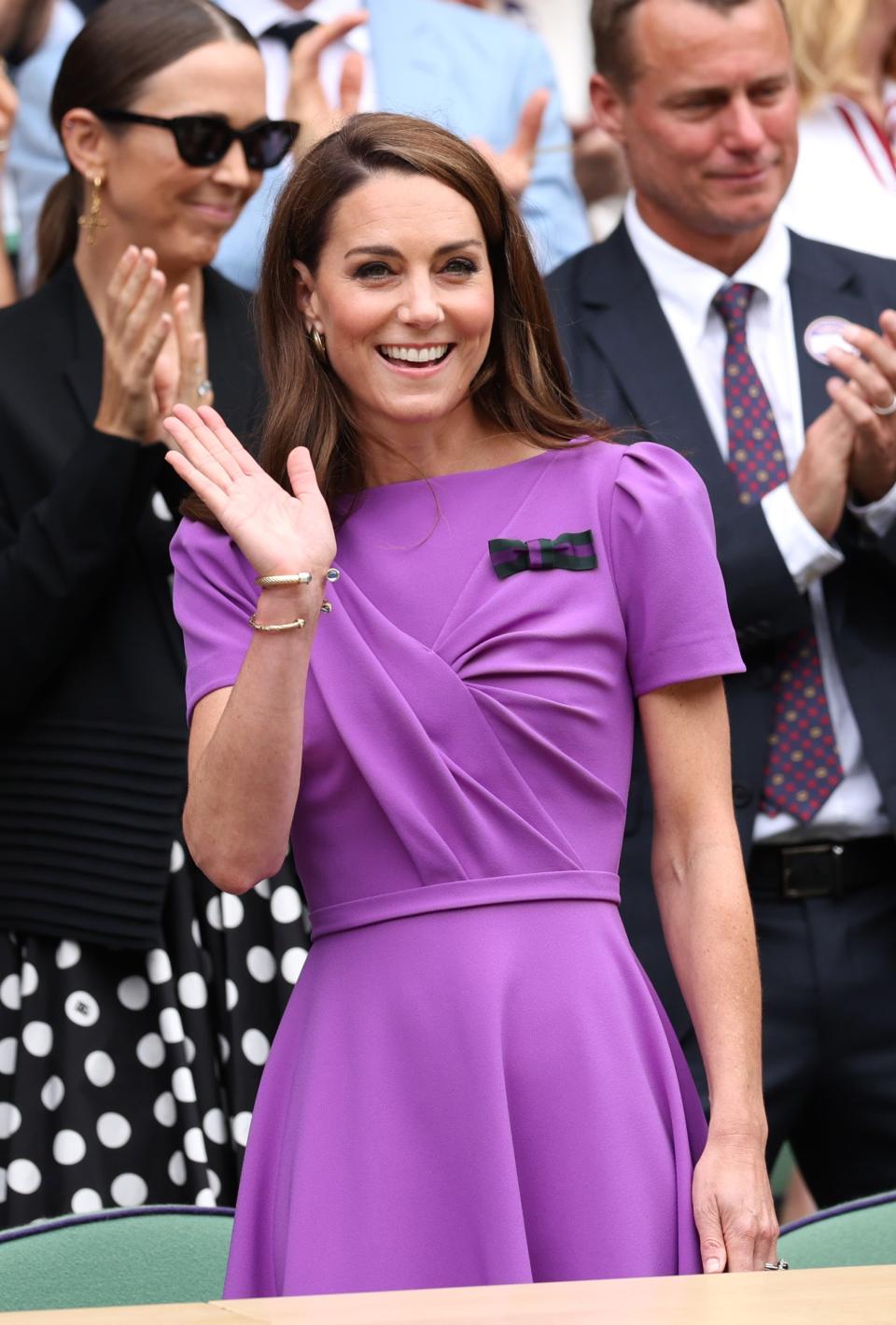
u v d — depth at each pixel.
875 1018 13.07
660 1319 5.07
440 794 8.91
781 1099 13.09
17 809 12.57
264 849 8.76
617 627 9.34
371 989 8.88
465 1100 8.57
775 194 13.84
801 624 13.07
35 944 12.49
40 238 14.16
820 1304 5.26
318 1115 8.77
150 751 12.56
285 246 9.60
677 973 9.39
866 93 17.19
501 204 9.58
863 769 13.18
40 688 12.66
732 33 13.55
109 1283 8.59
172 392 12.73
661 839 9.55
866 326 14.16
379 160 9.35
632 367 13.86
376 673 9.05
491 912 8.84
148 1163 12.31
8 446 13.16
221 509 8.62
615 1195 8.54
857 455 13.13
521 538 9.39
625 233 14.44
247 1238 8.89
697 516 9.51
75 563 12.37
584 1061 8.69
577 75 18.61
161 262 13.67
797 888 13.14
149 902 12.38
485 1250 8.38
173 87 13.40
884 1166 13.24
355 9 17.00
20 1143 12.27
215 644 9.31
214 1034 12.60
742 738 13.11
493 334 9.77
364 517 9.61
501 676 9.15
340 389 9.70
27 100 16.36
